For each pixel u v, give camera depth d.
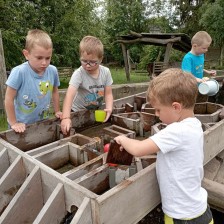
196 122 1.45
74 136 2.19
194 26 23.59
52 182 1.50
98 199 1.25
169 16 27.14
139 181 1.46
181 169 1.41
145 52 26.00
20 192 1.49
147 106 2.98
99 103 2.85
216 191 2.00
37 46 2.13
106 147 2.06
